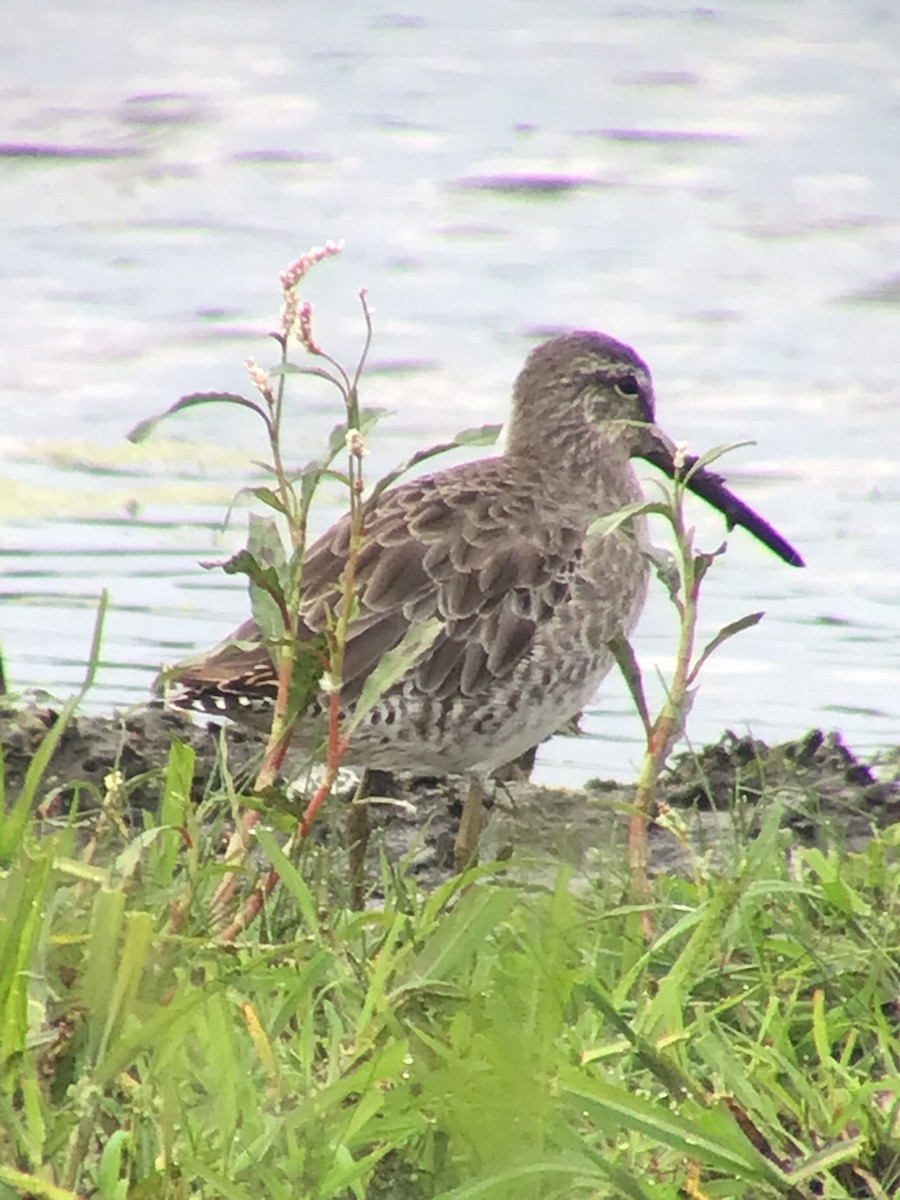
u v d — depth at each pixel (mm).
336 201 35188
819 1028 7344
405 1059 6805
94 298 28828
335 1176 6297
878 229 33750
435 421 22906
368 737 11469
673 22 52250
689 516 20078
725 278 30641
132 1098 6613
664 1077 7051
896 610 17609
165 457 21438
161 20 51969
